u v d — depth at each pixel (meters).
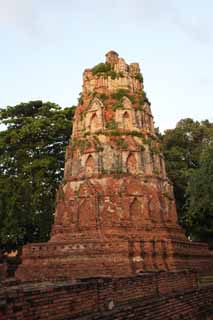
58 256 25.91
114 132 30.84
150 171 30.23
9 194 37.19
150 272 15.70
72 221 28.33
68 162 31.80
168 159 48.09
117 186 28.62
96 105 32.25
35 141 40.50
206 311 16.78
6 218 36.56
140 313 11.80
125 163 29.64
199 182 31.09
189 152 50.06
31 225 39.69
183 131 50.94
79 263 25.06
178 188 45.06
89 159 30.23
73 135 33.09
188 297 15.59
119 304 12.03
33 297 8.68
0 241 38.16
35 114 42.75
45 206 39.09
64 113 42.78
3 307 7.78
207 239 44.16
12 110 42.38
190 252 29.14
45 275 25.55
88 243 25.41
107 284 11.71
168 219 29.83
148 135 32.25
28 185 37.34
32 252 27.02
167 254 26.50
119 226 27.06
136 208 28.41
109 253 24.84
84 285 10.59
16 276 26.69
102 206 27.97
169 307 13.76
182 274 17.53
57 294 9.48
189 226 43.75
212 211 32.50
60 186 31.33
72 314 9.84
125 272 24.03
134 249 25.38
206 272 30.50
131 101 32.81
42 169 37.97
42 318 8.84
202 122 53.31
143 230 27.36
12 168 39.53
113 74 33.81
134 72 35.31
